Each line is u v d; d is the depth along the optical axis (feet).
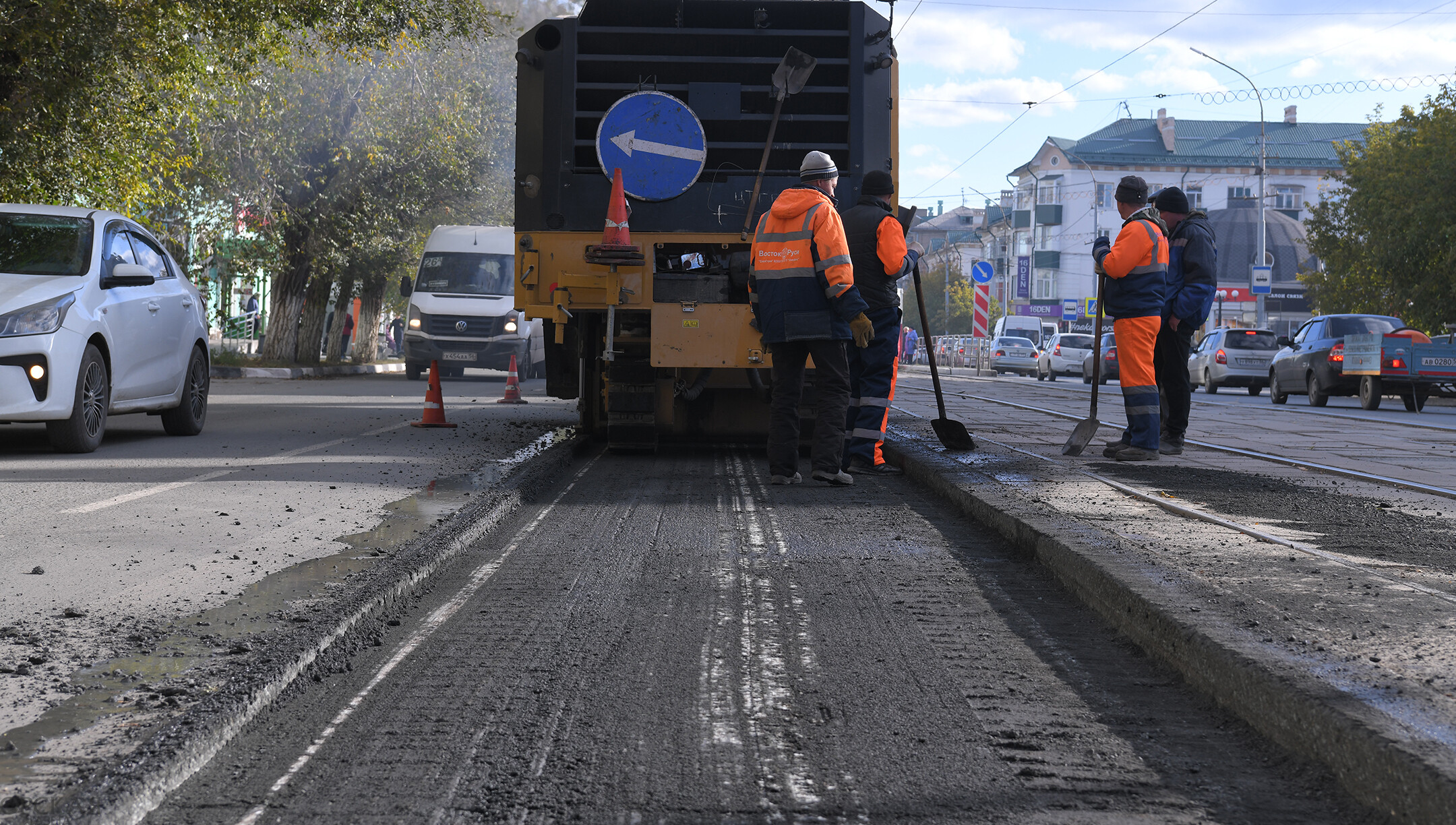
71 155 55.57
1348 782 9.53
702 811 9.30
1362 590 14.66
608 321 32.14
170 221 89.04
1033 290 287.89
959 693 12.34
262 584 16.15
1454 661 11.44
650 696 12.22
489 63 100.32
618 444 33.81
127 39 51.72
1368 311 118.01
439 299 92.73
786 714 11.64
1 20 46.83
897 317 30.09
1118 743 10.86
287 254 98.17
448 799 9.52
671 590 17.03
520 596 16.71
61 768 9.47
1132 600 14.44
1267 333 100.17
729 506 24.97
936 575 18.16
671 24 32.96
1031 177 290.35
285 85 85.76
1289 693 10.50
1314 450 37.04
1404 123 108.78
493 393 71.77
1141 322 30.63
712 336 31.96
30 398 31.40
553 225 32.48
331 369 103.65
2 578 16.61
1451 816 8.29
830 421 28.04
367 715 11.58
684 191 32.01
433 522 21.34
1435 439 42.39
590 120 32.86
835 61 32.89
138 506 23.27
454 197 106.32
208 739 10.30
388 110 93.86
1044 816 9.21
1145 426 31.01
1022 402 63.93
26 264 34.19
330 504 23.52
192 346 39.55
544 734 11.06
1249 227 245.04
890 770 10.18
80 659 12.55
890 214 29.89
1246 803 9.47
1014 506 21.74
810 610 15.92
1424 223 103.35
